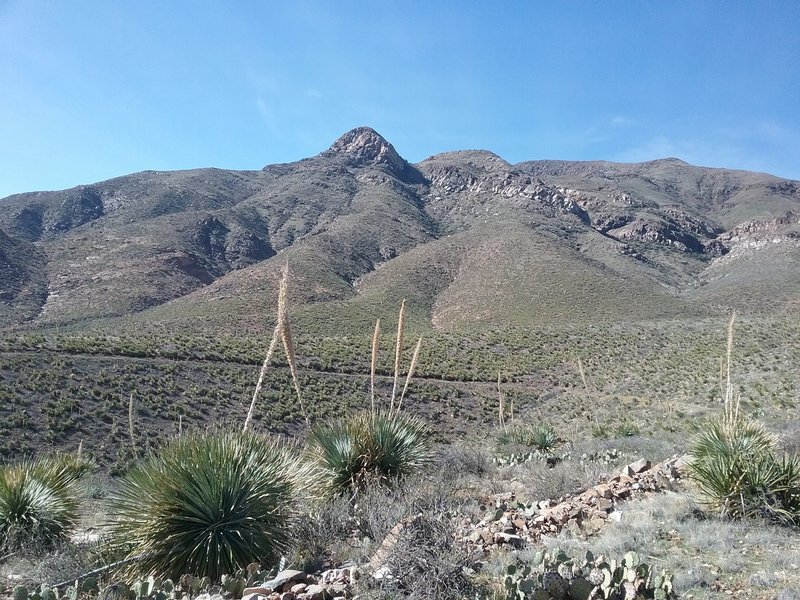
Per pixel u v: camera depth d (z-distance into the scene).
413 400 35.06
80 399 27.14
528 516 6.98
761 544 5.68
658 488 8.08
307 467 6.93
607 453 12.32
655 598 4.31
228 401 30.77
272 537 5.66
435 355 45.59
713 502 6.80
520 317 71.81
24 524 7.68
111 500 5.90
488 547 5.69
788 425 15.42
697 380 31.91
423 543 4.81
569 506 7.07
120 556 5.46
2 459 21.16
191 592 4.82
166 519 5.36
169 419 27.48
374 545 5.68
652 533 6.03
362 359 41.94
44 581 5.31
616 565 4.69
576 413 30.28
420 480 7.69
